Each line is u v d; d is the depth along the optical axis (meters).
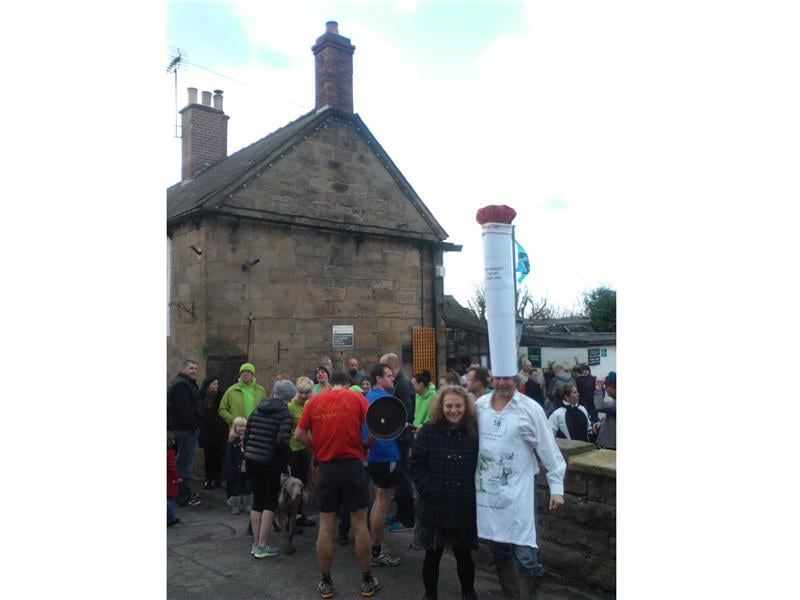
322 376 6.90
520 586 3.63
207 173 13.16
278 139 11.48
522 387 8.56
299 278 10.34
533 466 3.56
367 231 11.33
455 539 3.68
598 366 18.12
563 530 4.20
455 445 3.66
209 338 9.07
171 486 5.79
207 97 14.76
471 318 17.94
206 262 9.16
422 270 12.59
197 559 4.80
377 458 4.64
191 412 6.61
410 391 6.50
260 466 4.84
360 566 4.46
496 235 3.52
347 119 11.41
